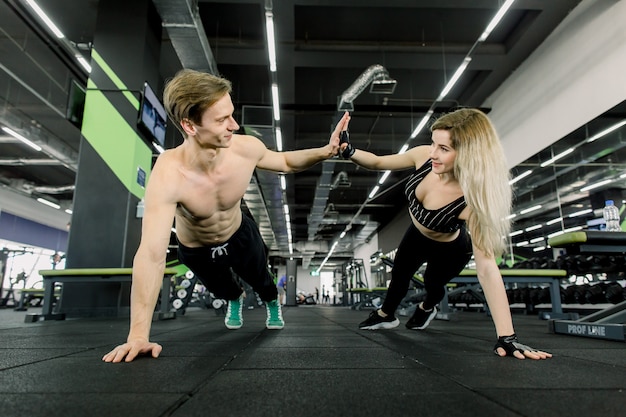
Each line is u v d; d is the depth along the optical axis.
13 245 9.79
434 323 2.92
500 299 1.16
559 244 1.86
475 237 1.19
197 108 1.03
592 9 4.31
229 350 1.25
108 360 0.98
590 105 4.32
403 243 1.70
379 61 5.55
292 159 1.46
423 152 1.55
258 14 4.85
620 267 2.91
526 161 5.50
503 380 0.78
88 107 3.72
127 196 3.56
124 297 3.60
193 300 6.45
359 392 0.68
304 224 14.76
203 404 0.60
